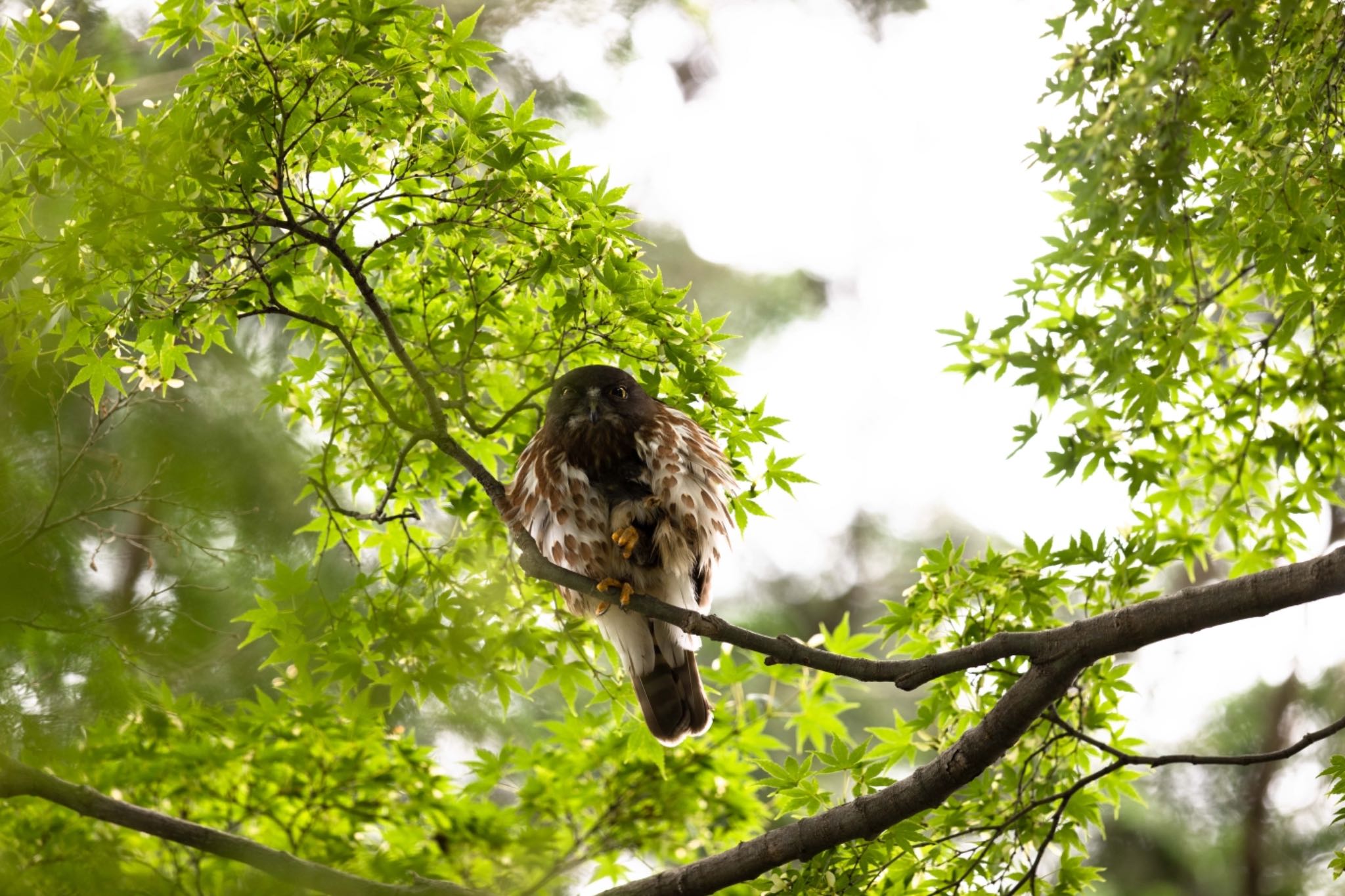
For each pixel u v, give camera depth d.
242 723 11.64
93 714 10.65
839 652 12.16
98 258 9.41
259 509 13.11
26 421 9.77
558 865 12.09
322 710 11.55
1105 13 7.78
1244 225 9.48
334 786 11.93
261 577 13.28
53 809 11.09
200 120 9.18
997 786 10.76
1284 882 20.91
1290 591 8.54
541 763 12.49
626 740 12.26
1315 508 12.20
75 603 10.55
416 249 11.05
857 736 23.48
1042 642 9.00
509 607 11.61
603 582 9.93
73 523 10.71
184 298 9.71
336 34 8.95
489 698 16.89
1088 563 10.52
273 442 14.98
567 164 9.97
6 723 10.07
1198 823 21.53
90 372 9.84
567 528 10.86
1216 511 12.57
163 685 11.31
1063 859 10.61
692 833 12.93
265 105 8.88
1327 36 8.38
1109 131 7.51
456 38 9.43
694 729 11.34
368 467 12.04
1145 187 7.70
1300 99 8.64
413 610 10.94
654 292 10.45
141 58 17.25
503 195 9.81
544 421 11.16
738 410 11.12
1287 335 10.66
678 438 10.82
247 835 12.16
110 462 10.66
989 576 10.54
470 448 12.05
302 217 10.35
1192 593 8.80
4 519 9.47
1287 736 21.64
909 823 9.57
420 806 12.12
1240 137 9.31
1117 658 18.27
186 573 11.66
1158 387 9.65
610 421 10.70
